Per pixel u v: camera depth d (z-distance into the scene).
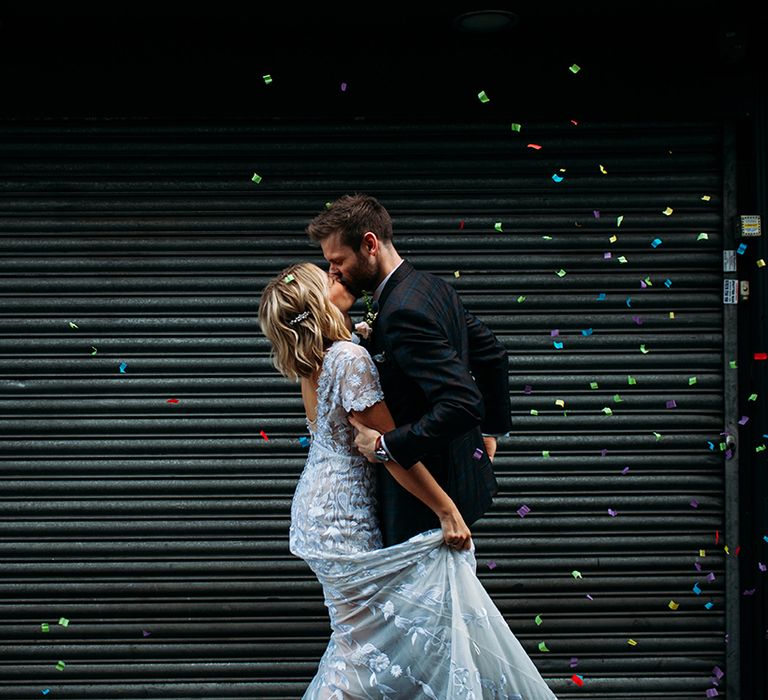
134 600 4.24
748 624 4.25
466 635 2.81
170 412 4.28
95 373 4.28
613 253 4.32
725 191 4.27
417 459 2.66
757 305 4.23
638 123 4.26
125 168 4.26
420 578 2.84
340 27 4.12
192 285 4.29
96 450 4.25
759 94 4.21
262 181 4.28
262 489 4.27
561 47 4.19
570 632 4.26
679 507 4.28
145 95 4.16
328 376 2.84
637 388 4.30
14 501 4.24
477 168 4.28
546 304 4.30
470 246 4.30
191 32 4.15
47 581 4.24
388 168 4.27
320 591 4.25
